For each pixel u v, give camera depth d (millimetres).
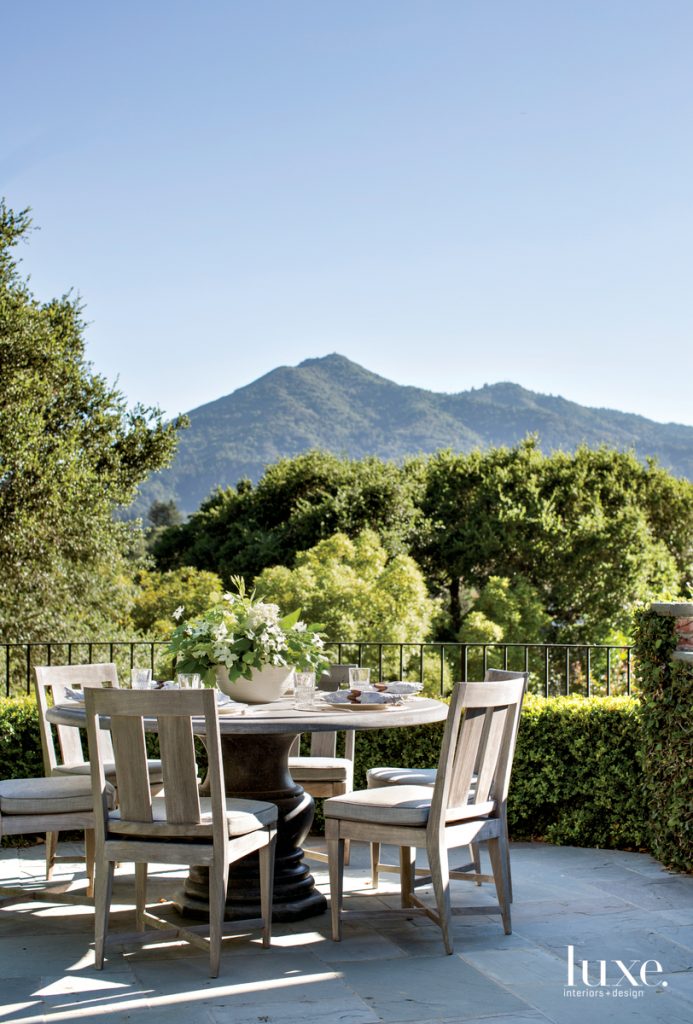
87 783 4109
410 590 17453
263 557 21609
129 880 4734
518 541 21438
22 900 4180
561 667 19812
